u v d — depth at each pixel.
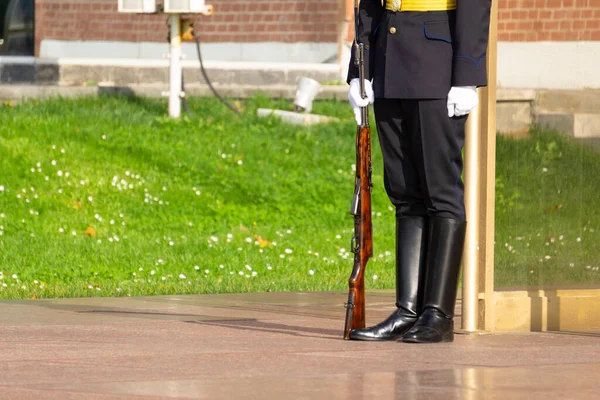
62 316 13.87
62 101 36.03
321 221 29.81
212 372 8.48
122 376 8.29
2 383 7.96
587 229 12.52
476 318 11.74
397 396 7.53
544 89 12.16
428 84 10.18
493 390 7.76
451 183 10.50
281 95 38.62
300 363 8.95
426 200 10.60
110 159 31.78
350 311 10.63
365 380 8.13
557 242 12.38
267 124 35.97
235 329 11.86
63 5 41.59
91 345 10.21
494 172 11.70
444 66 10.22
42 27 41.66
